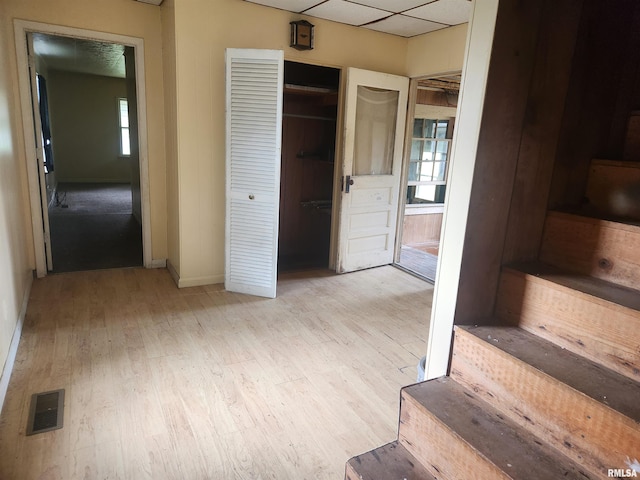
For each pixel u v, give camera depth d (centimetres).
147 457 180
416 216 606
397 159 454
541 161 162
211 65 352
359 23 398
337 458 186
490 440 127
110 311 322
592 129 170
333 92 438
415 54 436
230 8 348
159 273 414
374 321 329
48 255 397
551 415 126
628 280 145
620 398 115
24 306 308
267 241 357
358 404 225
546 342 148
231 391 230
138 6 373
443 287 163
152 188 412
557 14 150
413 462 147
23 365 243
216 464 179
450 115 599
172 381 236
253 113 337
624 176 161
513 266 164
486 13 139
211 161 369
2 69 294
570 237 162
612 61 165
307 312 340
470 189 148
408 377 253
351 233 439
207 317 321
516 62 146
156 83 394
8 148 300
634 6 163
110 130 1053
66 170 1029
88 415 204
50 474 168
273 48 374
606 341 132
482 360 148
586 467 118
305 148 510
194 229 374
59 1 344
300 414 214
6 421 196
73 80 991
